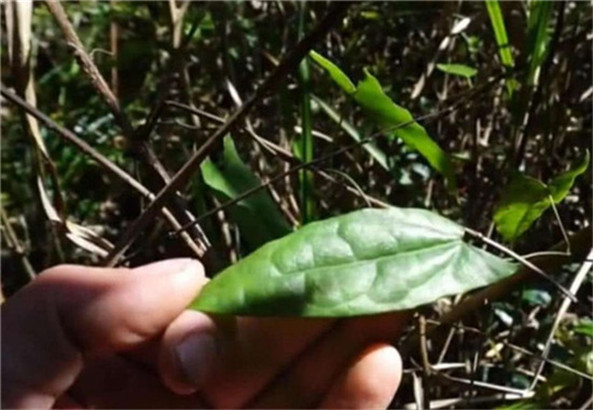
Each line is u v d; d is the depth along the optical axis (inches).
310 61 21.9
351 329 10.8
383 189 24.1
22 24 17.2
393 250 10.5
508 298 22.3
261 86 13.1
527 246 21.5
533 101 19.2
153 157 16.5
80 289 10.4
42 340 10.4
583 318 21.5
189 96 23.2
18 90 17.5
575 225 22.8
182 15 21.2
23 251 24.5
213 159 24.7
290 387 11.1
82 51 16.6
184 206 16.3
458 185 25.0
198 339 10.4
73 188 31.9
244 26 28.3
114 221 31.5
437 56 23.1
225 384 11.1
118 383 11.5
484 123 24.8
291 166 18.5
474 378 19.5
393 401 19.9
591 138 23.0
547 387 17.1
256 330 10.9
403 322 10.9
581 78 24.0
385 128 16.4
